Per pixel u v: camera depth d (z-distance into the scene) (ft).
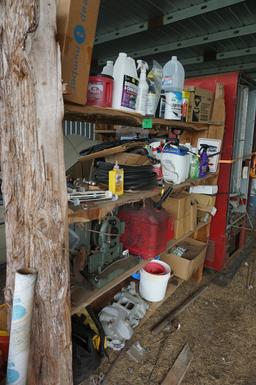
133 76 4.27
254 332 6.22
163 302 6.89
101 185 4.73
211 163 7.74
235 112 7.68
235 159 8.61
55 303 3.36
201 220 8.02
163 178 6.07
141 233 5.67
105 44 10.71
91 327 4.99
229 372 5.16
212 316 6.73
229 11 8.04
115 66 4.16
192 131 7.98
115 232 5.25
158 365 5.19
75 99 3.28
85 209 3.56
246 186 9.88
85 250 4.80
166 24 8.30
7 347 3.74
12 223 3.43
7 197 3.39
